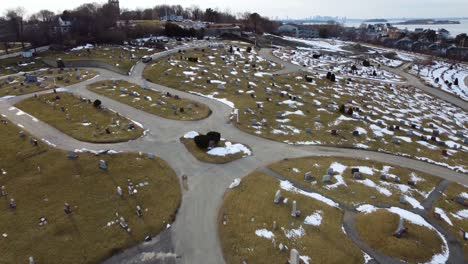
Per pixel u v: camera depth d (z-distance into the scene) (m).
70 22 114.12
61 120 45.75
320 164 37.38
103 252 23.56
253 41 134.00
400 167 38.41
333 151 41.53
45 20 129.00
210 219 27.36
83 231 25.50
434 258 24.08
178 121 47.44
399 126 53.34
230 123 47.62
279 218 27.38
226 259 23.27
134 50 93.38
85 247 23.97
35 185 31.06
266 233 25.61
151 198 29.83
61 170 33.38
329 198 30.70
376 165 38.28
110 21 116.75
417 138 48.38
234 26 148.75
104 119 46.47
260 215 27.72
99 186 31.20
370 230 26.16
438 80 101.94
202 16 188.12
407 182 34.78
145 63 80.88
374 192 32.22
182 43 109.12
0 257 22.86
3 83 64.12
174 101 55.31
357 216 28.14
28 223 26.19
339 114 54.72
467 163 41.16
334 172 35.59
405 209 29.75
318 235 25.64
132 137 41.53
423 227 27.11
